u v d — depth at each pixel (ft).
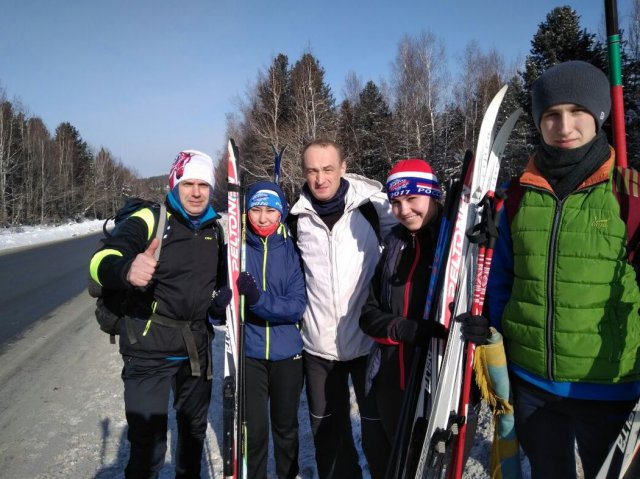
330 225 7.75
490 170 6.24
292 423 7.87
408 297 6.29
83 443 10.28
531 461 5.42
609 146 5.00
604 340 4.71
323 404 7.76
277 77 78.38
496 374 5.30
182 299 6.99
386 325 6.04
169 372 7.12
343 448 7.83
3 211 100.83
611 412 4.84
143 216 6.87
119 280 5.71
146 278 5.53
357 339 7.48
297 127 65.00
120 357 15.93
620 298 4.68
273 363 7.72
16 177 115.65
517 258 5.24
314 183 7.48
